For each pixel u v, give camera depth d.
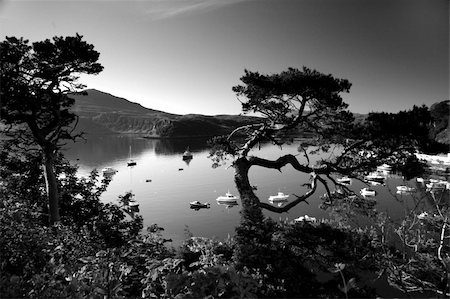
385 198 65.25
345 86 17.83
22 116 18.84
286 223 13.80
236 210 69.12
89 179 22.81
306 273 10.80
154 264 4.02
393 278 9.48
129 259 5.58
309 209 64.94
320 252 12.52
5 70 17.53
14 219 5.77
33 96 18.61
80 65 20.39
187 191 88.44
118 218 12.68
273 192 82.31
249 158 19.91
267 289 8.64
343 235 12.52
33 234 5.63
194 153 178.38
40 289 3.58
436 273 8.05
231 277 2.94
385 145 17.86
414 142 17.42
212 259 5.23
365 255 11.39
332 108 18.48
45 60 19.17
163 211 69.19
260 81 18.03
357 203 15.83
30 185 20.61
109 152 187.12
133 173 118.00
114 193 86.31
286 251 11.56
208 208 71.06
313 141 20.91
